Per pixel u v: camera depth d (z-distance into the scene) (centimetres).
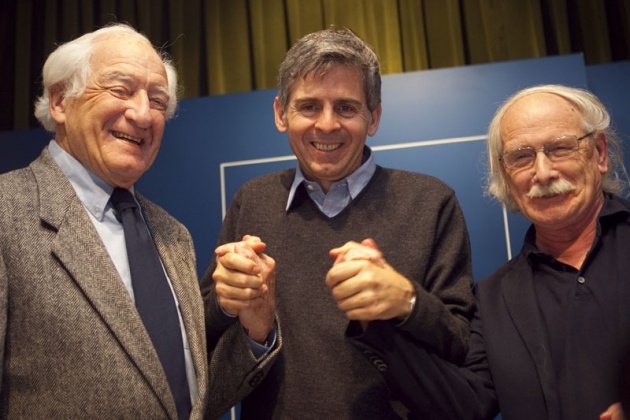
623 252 160
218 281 162
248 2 373
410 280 162
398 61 346
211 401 173
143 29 377
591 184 169
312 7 361
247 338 169
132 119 162
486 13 350
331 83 182
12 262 139
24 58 387
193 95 368
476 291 184
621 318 150
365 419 167
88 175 163
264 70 362
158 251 170
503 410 159
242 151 295
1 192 148
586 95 177
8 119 389
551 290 169
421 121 284
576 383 153
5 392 135
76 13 385
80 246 146
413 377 158
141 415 139
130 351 141
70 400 134
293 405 172
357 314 151
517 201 177
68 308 138
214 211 293
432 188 190
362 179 192
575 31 350
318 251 184
